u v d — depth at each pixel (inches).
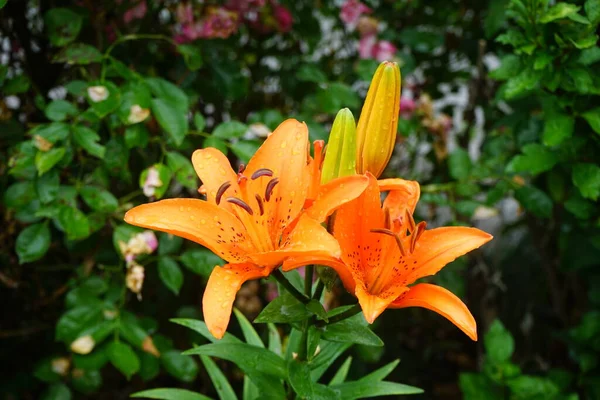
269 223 22.6
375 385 26.7
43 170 30.6
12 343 40.3
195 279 42.2
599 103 32.6
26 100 37.0
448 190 37.6
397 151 47.2
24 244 32.1
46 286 39.8
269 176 22.3
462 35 46.8
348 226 22.5
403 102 40.3
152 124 36.1
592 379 39.2
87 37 36.4
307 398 24.0
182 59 37.7
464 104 50.8
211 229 22.2
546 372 45.1
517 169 33.4
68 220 31.5
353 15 39.9
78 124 33.1
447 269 38.6
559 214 40.6
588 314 38.8
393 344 45.1
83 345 32.8
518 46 31.4
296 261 21.1
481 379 38.5
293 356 26.6
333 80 42.9
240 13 37.8
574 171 32.9
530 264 50.7
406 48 45.9
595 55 30.8
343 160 22.6
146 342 33.6
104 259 36.3
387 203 24.4
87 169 35.3
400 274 23.0
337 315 24.0
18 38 36.9
